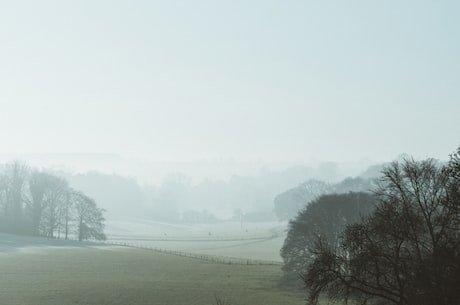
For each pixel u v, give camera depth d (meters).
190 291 63.97
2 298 58.25
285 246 70.50
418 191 32.41
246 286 67.94
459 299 27.31
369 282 31.80
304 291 62.72
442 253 28.78
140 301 57.88
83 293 61.88
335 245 64.12
